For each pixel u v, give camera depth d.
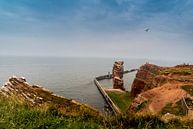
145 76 103.62
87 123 11.19
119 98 116.62
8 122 10.04
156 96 53.34
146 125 11.82
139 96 57.25
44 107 12.60
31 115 11.01
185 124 12.97
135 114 12.82
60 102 16.00
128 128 11.87
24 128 9.95
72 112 12.81
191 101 43.44
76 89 187.38
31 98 16.52
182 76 71.44
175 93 50.41
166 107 44.94
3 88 18.14
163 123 12.63
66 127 10.52
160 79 72.50
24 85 18.61
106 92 141.62
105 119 12.17
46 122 10.52
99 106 108.81
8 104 12.14
